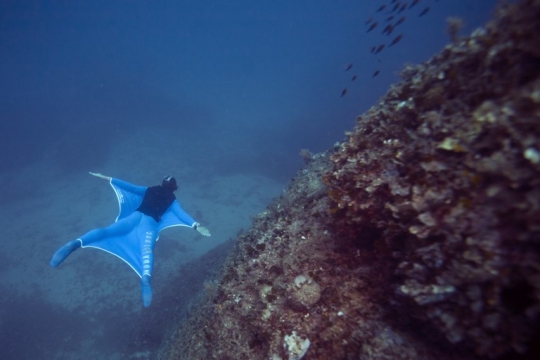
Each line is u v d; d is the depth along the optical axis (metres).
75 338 11.02
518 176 1.48
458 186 1.76
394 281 2.31
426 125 2.07
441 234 1.79
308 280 2.73
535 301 1.51
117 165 23.44
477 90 1.89
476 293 1.65
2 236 16.42
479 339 1.69
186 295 9.27
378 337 2.18
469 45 2.06
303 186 4.36
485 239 1.58
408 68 2.85
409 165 2.09
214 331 3.23
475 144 1.74
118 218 4.62
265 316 2.82
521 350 1.54
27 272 13.87
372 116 2.75
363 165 2.48
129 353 9.20
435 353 1.95
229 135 32.31
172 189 5.00
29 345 10.86
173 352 4.33
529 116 1.49
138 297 12.44
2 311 12.09
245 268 3.49
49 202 19.41
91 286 13.00
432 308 1.85
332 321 2.45
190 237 15.62
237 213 17.83
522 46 1.63
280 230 3.55
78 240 3.73
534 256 1.44
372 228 2.60
